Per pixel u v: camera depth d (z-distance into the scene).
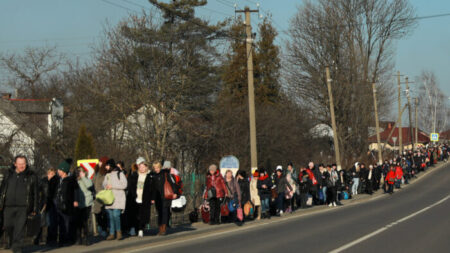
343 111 49.84
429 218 19.95
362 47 51.88
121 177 13.45
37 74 56.75
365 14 52.03
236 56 53.41
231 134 35.41
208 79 33.56
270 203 21.44
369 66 52.66
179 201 16.42
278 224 18.66
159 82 31.67
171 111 32.03
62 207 12.14
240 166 34.97
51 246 12.48
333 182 26.44
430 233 15.45
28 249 11.88
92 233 14.95
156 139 31.44
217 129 34.38
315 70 49.44
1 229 11.26
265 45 54.88
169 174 14.67
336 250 12.27
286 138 38.47
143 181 14.37
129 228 14.70
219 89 35.59
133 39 31.70
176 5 34.75
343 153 49.03
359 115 50.06
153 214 17.14
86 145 21.30
